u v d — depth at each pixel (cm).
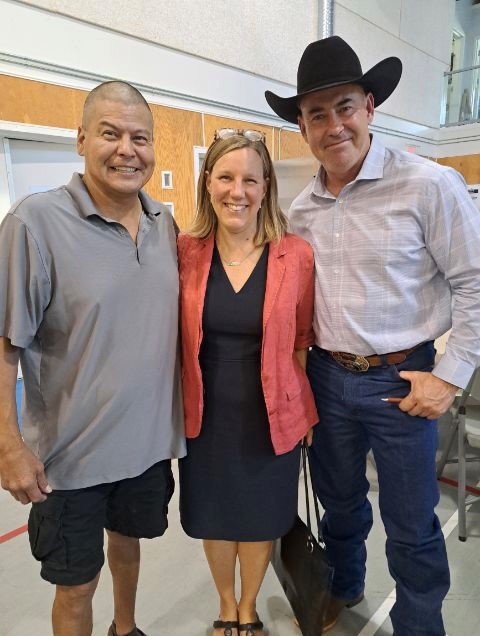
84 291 108
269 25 476
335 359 136
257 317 126
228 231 128
